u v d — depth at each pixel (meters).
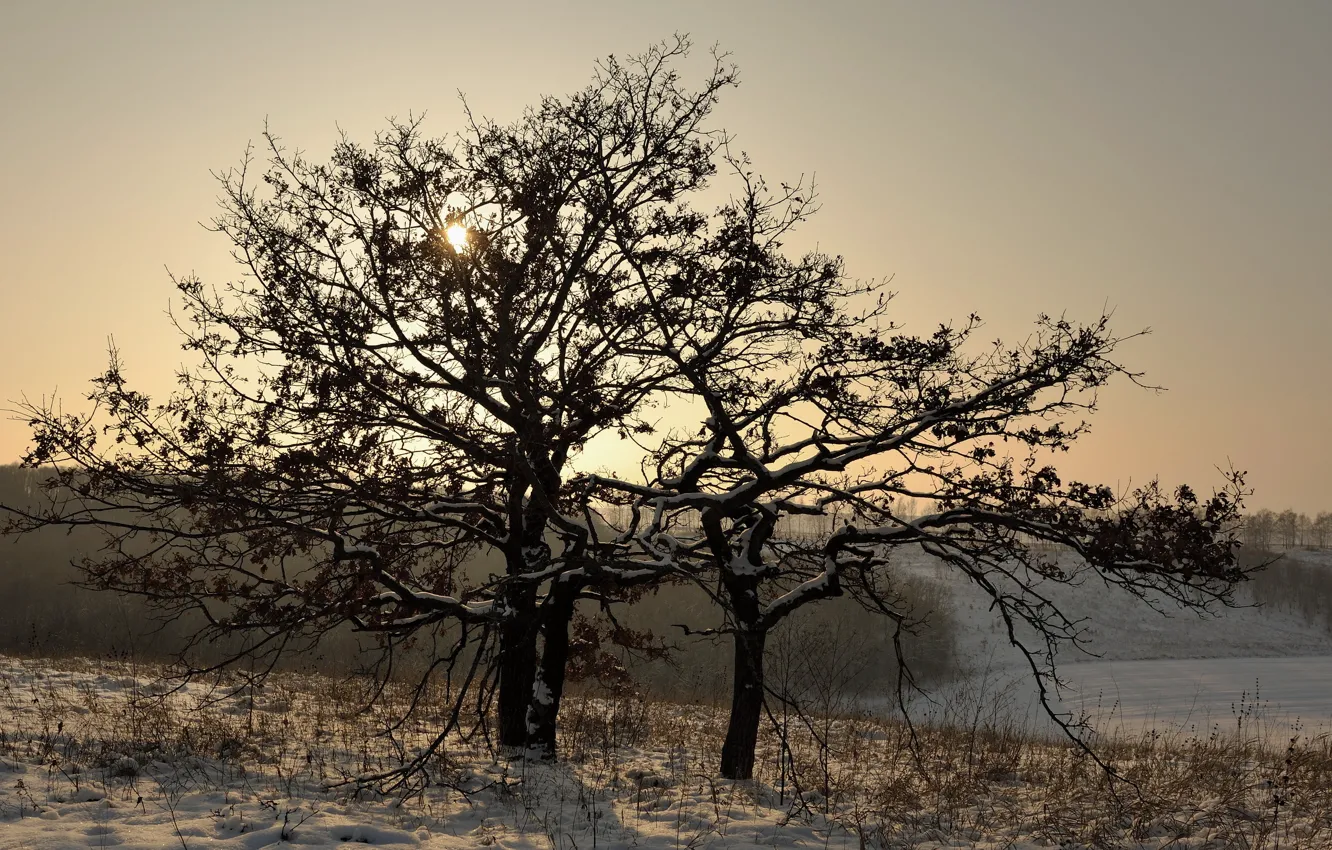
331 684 17.92
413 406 11.34
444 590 12.66
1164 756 15.45
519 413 11.20
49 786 9.30
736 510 12.47
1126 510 10.53
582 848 8.62
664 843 8.94
